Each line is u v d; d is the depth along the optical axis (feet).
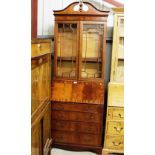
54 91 8.73
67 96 8.62
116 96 8.50
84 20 8.51
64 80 8.89
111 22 9.66
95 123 8.58
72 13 8.50
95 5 9.66
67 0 9.77
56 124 8.80
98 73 9.09
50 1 9.83
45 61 7.36
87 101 8.48
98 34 8.86
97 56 9.04
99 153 8.70
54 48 8.86
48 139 7.89
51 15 9.93
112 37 9.59
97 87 8.65
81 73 8.87
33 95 5.78
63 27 8.96
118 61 9.05
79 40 8.68
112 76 9.04
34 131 5.77
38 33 10.00
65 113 8.69
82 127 8.68
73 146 8.83
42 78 6.91
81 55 8.75
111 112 8.43
